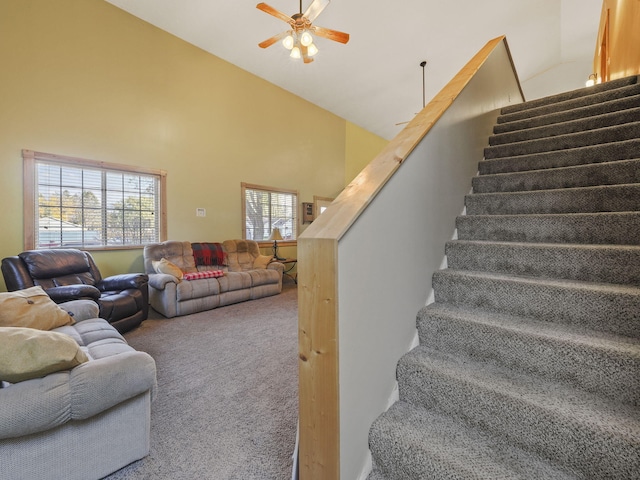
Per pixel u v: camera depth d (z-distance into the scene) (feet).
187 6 12.78
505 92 10.37
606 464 2.61
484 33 16.47
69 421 3.80
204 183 15.81
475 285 4.73
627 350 3.10
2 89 10.02
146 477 4.16
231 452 4.63
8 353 3.35
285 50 16.05
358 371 3.25
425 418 3.61
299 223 21.24
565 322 4.00
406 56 17.42
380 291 3.65
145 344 9.10
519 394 3.19
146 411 4.49
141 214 13.70
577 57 21.94
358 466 3.29
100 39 12.12
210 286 12.98
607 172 5.80
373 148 27.66
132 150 13.10
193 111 15.24
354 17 14.40
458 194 6.41
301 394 3.21
